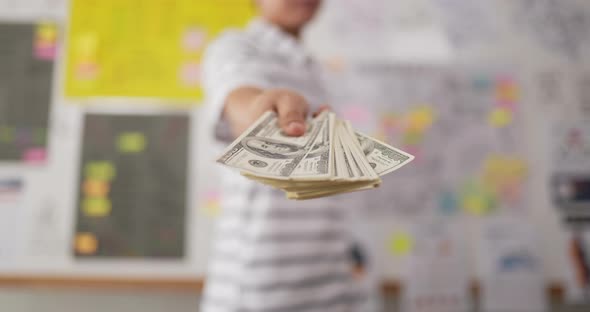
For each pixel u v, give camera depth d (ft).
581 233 3.45
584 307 3.48
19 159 3.35
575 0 3.83
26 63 3.48
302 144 1.06
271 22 2.55
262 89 1.68
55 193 3.32
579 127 3.61
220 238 2.23
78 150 3.39
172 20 3.58
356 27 3.69
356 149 1.05
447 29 3.73
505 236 3.42
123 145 3.42
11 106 3.42
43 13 3.55
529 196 3.49
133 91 3.47
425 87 3.61
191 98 3.49
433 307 3.29
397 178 3.46
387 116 3.55
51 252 3.23
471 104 3.61
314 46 3.63
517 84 3.67
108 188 3.36
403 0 3.77
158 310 3.37
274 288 1.90
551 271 3.39
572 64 3.72
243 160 0.93
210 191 3.40
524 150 3.56
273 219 1.97
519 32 3.77
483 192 3.48
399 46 3.68
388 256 3.35
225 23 3.60
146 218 3.34
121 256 3.27
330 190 0.91
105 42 3.52
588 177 3.52
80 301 3.36
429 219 3.42
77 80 3.47
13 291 3.34
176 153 3.43
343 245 2.27
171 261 3.29
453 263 3.36
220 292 2.07
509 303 3.33
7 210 3.27
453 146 3.53
